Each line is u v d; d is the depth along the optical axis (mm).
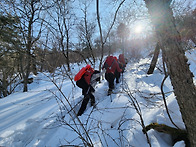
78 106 3164
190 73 1134
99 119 2311
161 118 1728
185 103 1145
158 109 1960
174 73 1167
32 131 2264
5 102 4035
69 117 2678
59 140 2049
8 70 7672
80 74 2939
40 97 4047
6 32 2508
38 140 2066
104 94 3699
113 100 2850
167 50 1179
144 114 2059
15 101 3957
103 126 2146
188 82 1114
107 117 2328
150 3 1235
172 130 1520
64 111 2947
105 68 3648
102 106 2783
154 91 3268
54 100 3637
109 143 1750
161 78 4461
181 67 1119
